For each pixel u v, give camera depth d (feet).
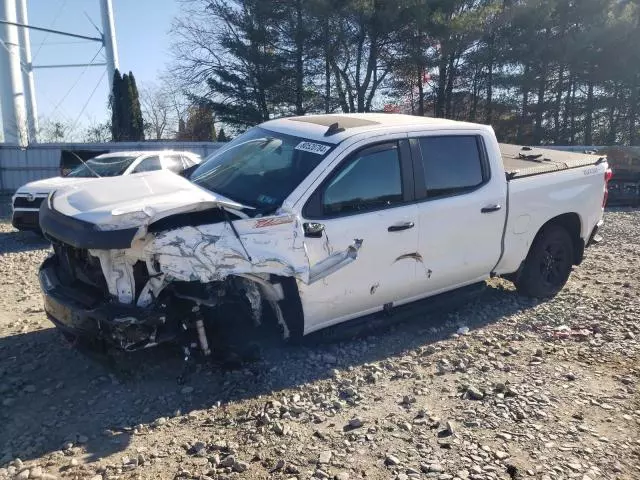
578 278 25.02
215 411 13.76
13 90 90.79
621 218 44.80
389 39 99.71
